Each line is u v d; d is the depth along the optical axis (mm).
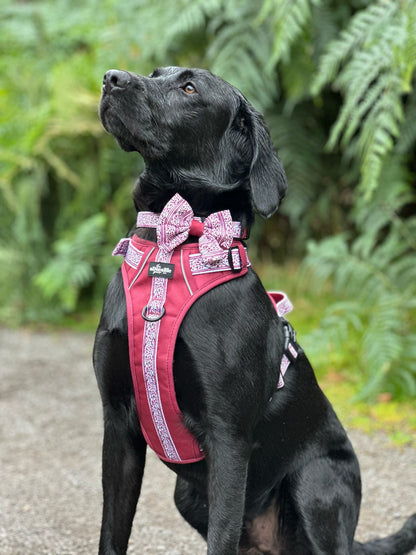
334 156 5820
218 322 2051
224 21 5480
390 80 4059
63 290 6062
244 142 2291
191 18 5172
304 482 2336
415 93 4695
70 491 3293
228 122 2262
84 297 6598
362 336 4645
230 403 2041
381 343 4152
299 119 5688
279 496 2408
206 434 2070
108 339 2119
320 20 5090
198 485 2295
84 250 6148
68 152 6434
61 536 2857
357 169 5492
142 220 2209
